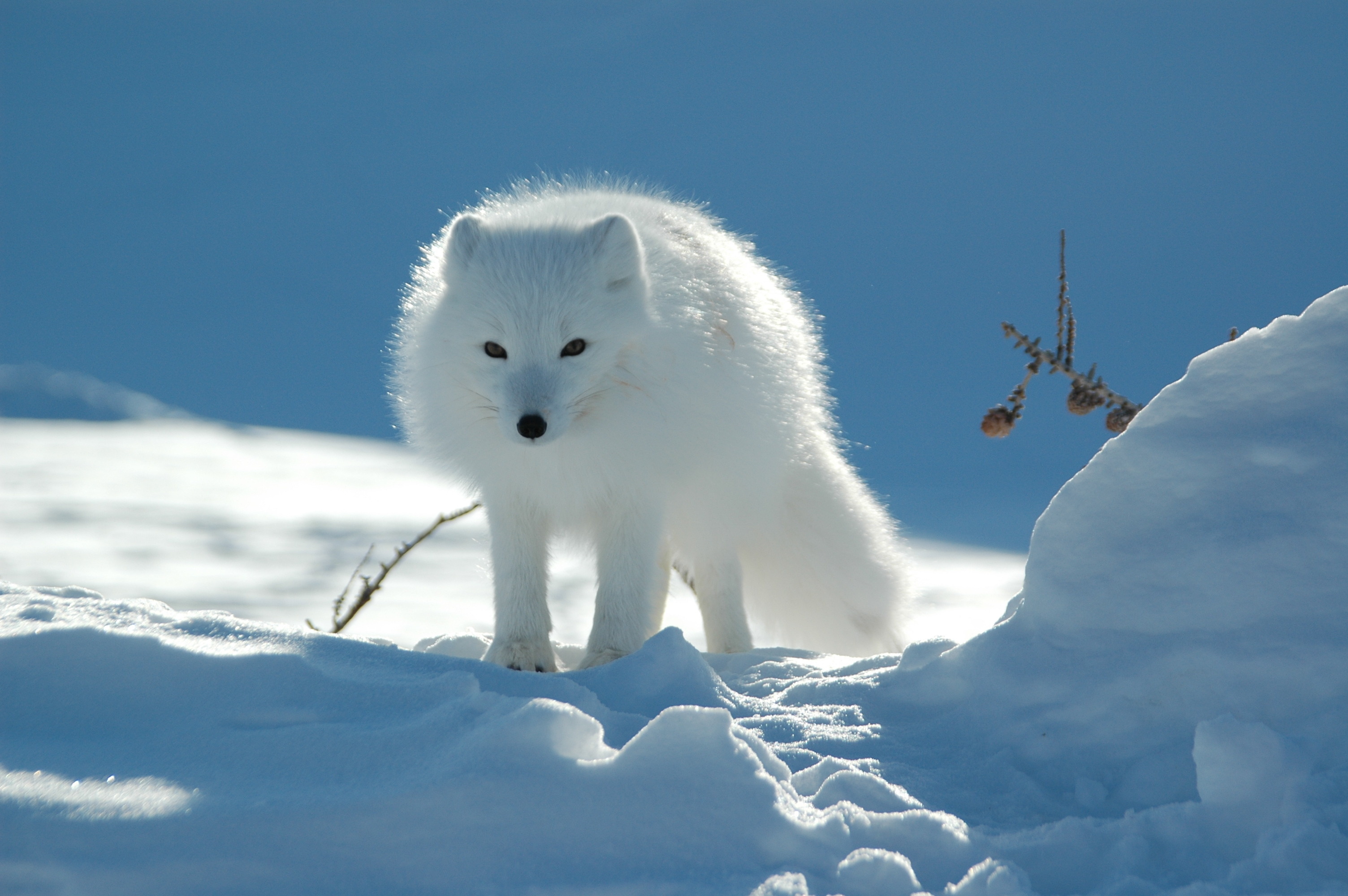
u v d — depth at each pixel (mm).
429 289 7977
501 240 7109
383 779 4051
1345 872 3631
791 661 6719
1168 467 5016
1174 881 3816
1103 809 4449
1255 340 5152
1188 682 4637
